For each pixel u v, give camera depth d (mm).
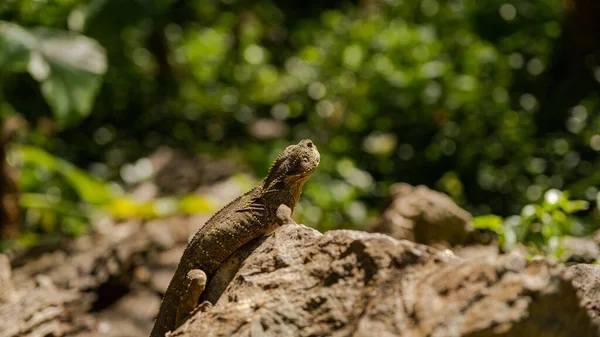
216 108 15961
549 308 3830
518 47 14273
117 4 12164
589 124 12383
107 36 12289
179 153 14203
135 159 14922
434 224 9148
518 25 14695
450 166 12789
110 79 15586
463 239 9250
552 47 14289
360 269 4332
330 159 13094
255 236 5172
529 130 12789
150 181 13305
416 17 15914
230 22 18016
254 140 15203
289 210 5172
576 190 10133
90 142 15203
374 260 4285
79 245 10359
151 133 15648
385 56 14297
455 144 12789
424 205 9234
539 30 14469
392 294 4137
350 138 13820
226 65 16719
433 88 13188
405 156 13148
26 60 10195
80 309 8547
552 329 3844
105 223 11500
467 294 3924
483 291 3898
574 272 4930
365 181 12828
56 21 13641
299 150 5289
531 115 13281
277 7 19781
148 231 10211
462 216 9328
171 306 5164
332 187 12188
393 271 4223
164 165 13664
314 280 4441
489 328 3762
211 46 16781
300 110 15180
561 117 13258
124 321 8633
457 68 13898
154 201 11555
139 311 8820
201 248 5121
